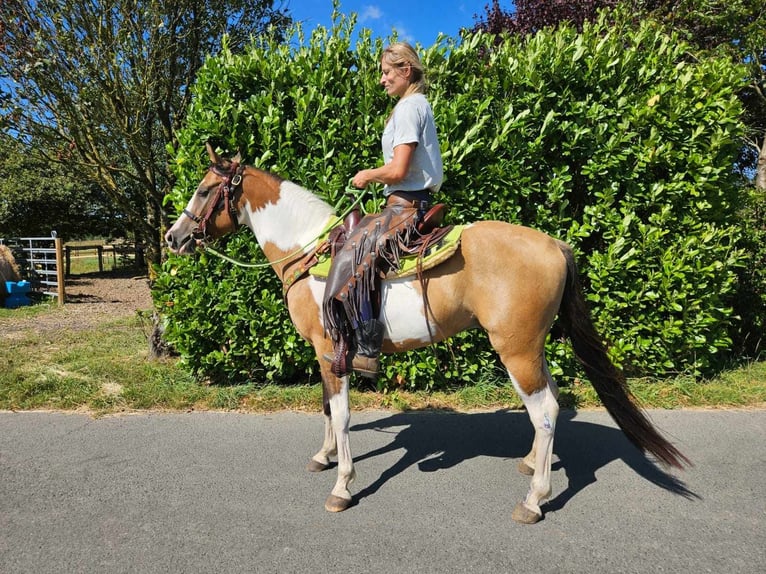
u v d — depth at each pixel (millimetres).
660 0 8930
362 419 4332
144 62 5160
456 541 2648
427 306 2877
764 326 5734
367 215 3008
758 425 4059
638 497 3070
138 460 3541
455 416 4367
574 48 4547
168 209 5832
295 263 3260
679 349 4828
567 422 4211
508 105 4453
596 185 4742
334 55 4562
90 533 2701
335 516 2879
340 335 2934
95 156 5535
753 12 8039
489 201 4613
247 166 3381
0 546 2594
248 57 4586
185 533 2705
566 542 2637
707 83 4809
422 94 2889
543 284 2768
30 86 5086
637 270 4723
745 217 5664
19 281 10328
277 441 3855
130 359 5945
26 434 3973
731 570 2412
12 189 15633
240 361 4918
